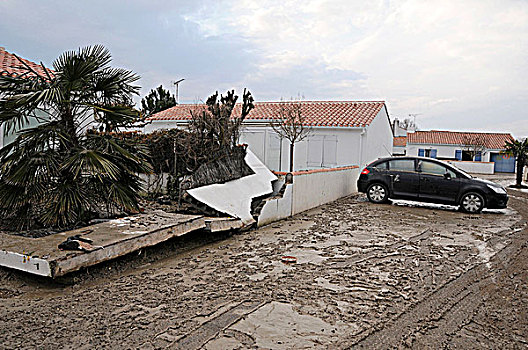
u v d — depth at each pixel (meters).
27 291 5.16
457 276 6.32
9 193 6.51
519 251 7.98
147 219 7.41
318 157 19.08
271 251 7.49
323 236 8.86
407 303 5.17
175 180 9.98
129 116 7.85
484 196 12.58
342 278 6.07
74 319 4.39
